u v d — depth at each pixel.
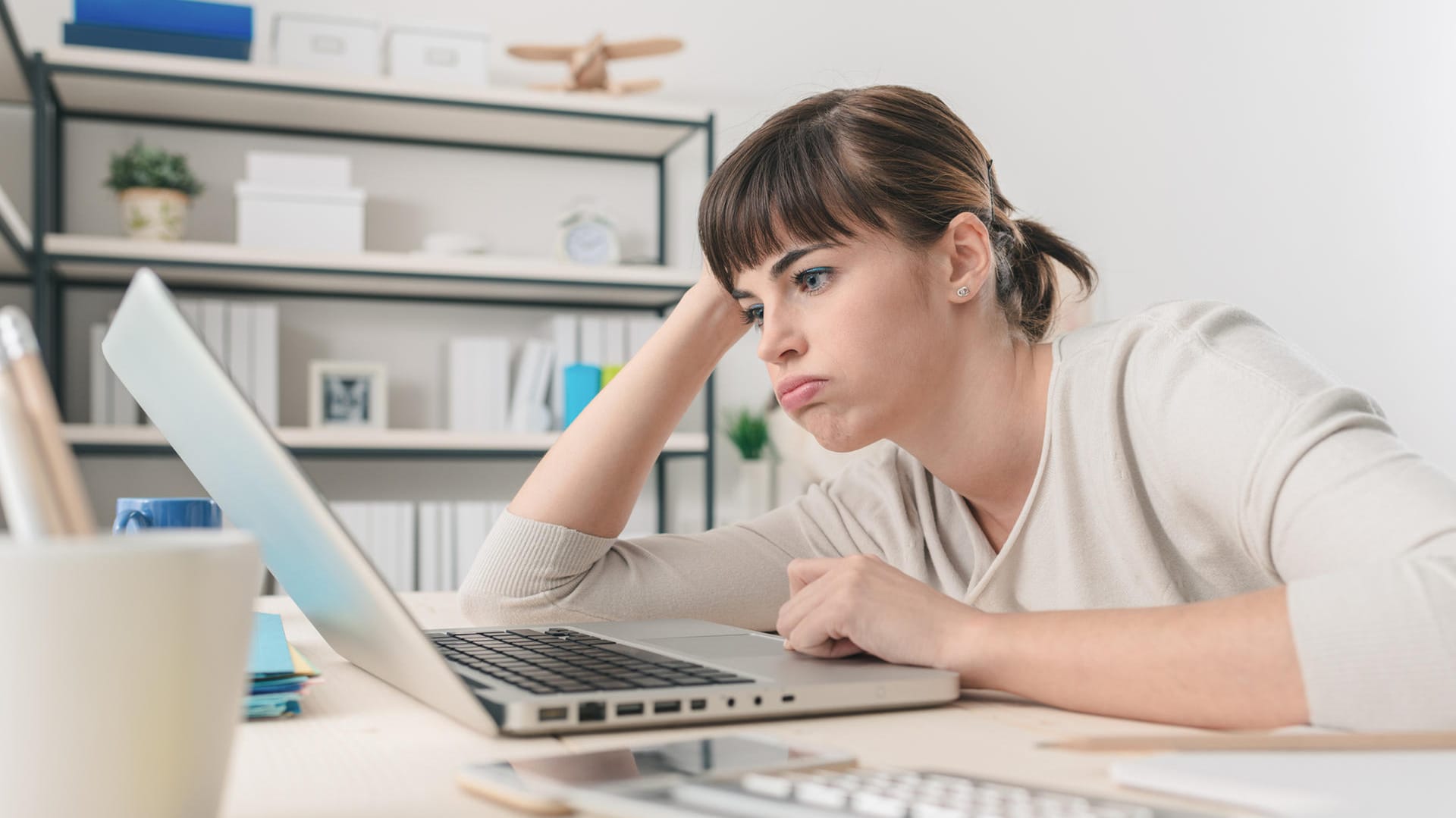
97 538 0.32
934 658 0.63
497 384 2.98
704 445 3.08
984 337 0.90
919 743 0.51
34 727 0.30
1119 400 0.84
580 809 0.39
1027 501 0.89
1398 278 4.02
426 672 0.55
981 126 3.64
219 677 0.34
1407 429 4.00
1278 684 0.53
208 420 0.54
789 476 3.23
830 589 0.68
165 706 0.32
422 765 0.47
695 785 0.39
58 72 2.61
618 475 0.98
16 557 0.30
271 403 2.78
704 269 1.01
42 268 2.55
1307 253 3.94
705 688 0.56
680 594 0.99
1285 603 0.54
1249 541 0.71
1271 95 3.92
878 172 0.83
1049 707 0.61
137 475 2.86
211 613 0.33
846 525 1.05
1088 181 3.73
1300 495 0.66
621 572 0.99
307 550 0.57
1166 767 0.41
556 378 3.01
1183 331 0.81
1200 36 3.86
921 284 0.85
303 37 2.86
